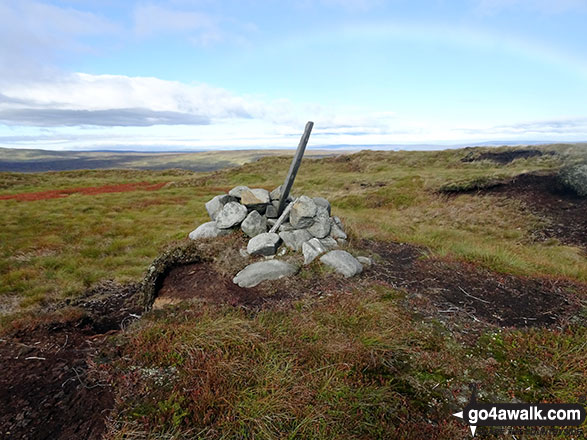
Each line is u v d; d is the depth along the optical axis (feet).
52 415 9.85
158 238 39.73
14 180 115.03
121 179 132.87
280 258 22.29
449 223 49.14
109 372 11.75
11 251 34.22
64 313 18.13
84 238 40.42
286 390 10.73
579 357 13.29
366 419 10.00
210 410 9.76
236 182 110.73
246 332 13.58
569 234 41.83
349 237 27.61
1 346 13.91
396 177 81.15
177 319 15.58
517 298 19.36
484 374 12.48
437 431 9.84
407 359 13.09
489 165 86.43
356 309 16.03
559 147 80.38
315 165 128.16
